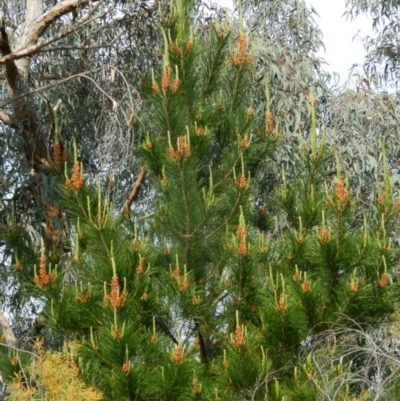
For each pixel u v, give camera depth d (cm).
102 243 609
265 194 829
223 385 579
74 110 855
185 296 621
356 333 601
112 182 786
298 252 636
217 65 715
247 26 882
